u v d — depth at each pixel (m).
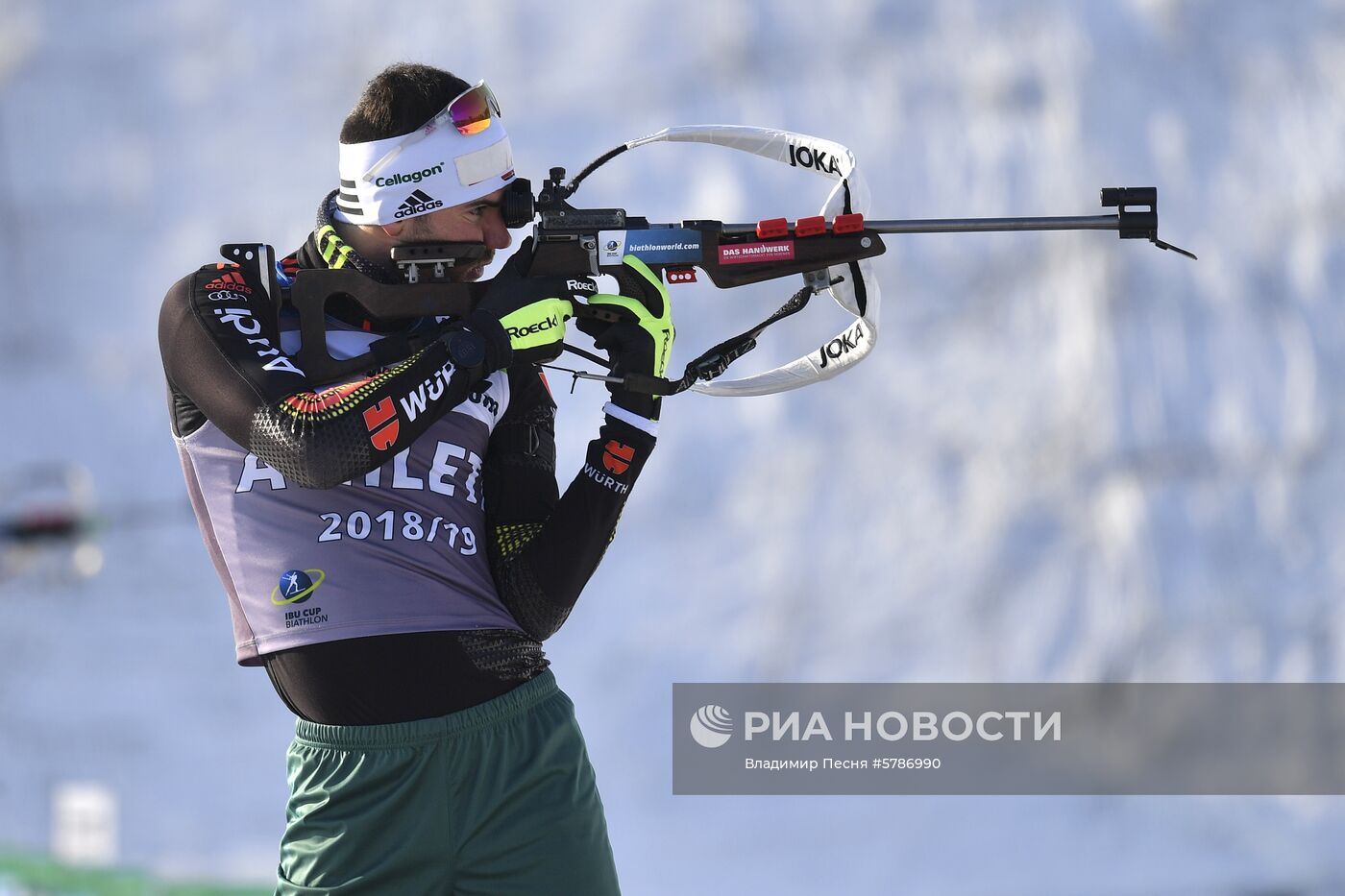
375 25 36.53
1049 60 31.52
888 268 31.53
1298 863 24.34
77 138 39.03
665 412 31.53
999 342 30.61
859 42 32.69
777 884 24.75
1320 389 28.86
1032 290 30.67
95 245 38.59
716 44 33.53
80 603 33.38
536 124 34.59
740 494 30.84
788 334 31.16
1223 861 24.50
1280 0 30.88
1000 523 29.64
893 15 32.59
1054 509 29.52
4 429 37.47
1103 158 30.95
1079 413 29.77
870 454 30.55
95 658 32.16
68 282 38.53
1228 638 28.08
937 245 31.36
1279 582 28.20
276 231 37.41
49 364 38.22
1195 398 29.44
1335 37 30.45
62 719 31.02
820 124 32.78
